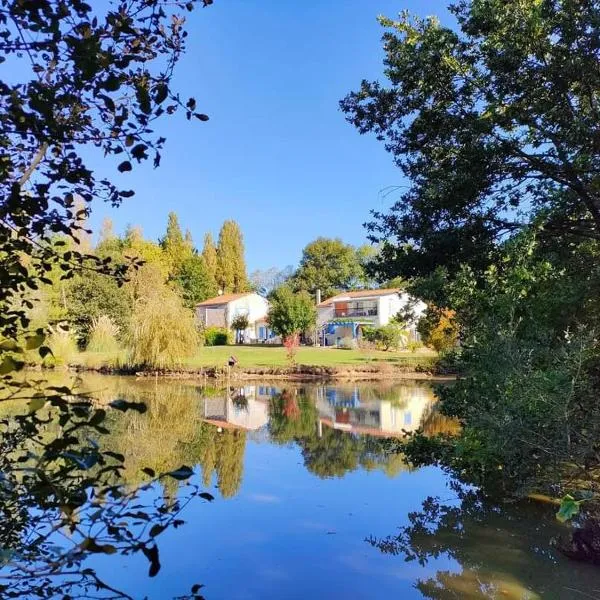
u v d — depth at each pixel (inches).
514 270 286.7
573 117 319.6
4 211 81.1
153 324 1118.4
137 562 205.8
